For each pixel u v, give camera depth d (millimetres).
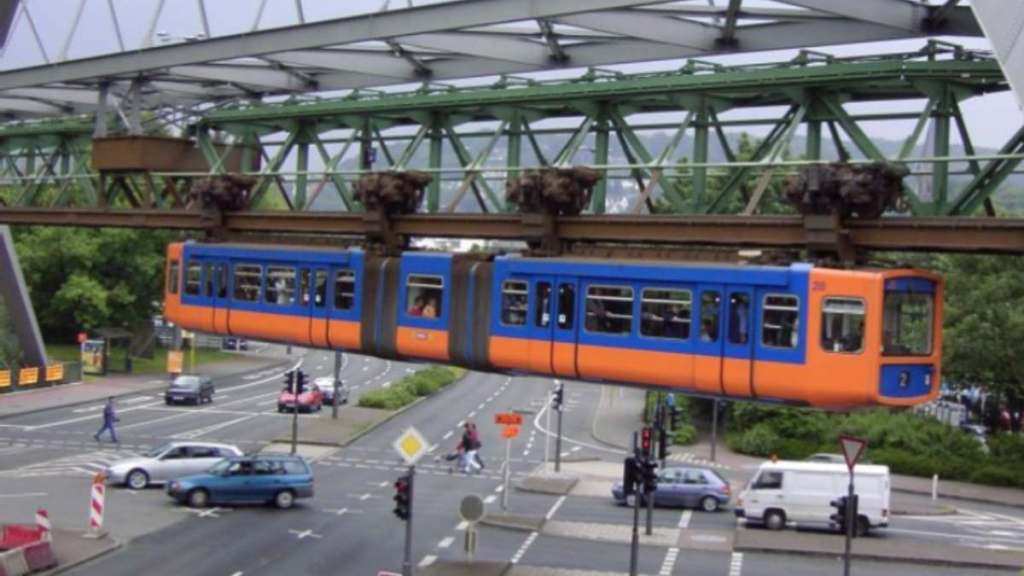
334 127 33812
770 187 38938
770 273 22250
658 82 25906
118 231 81812
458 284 26906
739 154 44781
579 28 28016
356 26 29156
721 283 22797
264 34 31266
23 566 26672
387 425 62750
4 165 59812
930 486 50562
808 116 24797
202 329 32969
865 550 33844
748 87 24828
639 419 70812
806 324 21766
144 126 39969
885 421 55906
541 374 25969
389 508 38281
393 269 28453
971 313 53344
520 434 62719
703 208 26094
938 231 21656
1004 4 16484
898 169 22141
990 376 53969
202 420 60000
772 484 37969
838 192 22250
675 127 27688
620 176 27641
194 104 39094
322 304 29781
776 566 31969
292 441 49656
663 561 32000
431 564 29547
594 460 54281
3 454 46625
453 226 28547
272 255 31062
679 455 56375
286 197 33781
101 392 69875
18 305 67625
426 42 28797
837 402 21641
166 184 38281
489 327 26188
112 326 85500
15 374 67375
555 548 33156
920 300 22109
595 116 27703
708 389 23078
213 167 35719
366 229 29906
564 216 26484
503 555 31875
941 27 22984
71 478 41406
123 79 37812
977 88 23344
